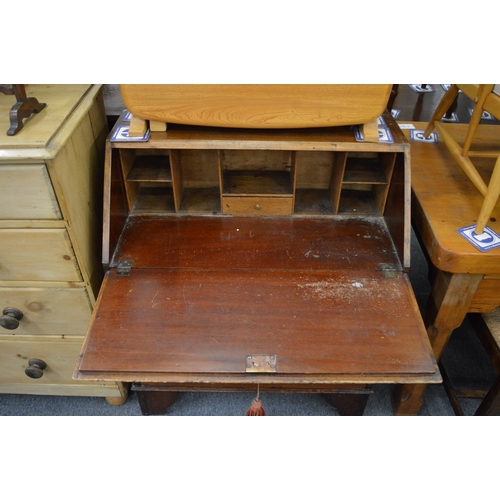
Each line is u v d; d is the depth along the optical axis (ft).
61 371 5.25
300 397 5.87
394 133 4.49
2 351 5.03
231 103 4.12
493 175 4.01
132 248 4.60
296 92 4.04
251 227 4.86
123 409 5.71
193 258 4.51
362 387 4.76
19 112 3.72
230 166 5.30
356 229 4.86
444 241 4.19
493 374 6.15
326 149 4.29
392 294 4.20
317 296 4.17
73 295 4.51
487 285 4.36
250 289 4.22
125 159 4.72
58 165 3.73
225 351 3.76
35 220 3.95
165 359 3.70
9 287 4.44
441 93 8.38
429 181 5.07
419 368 3.69
